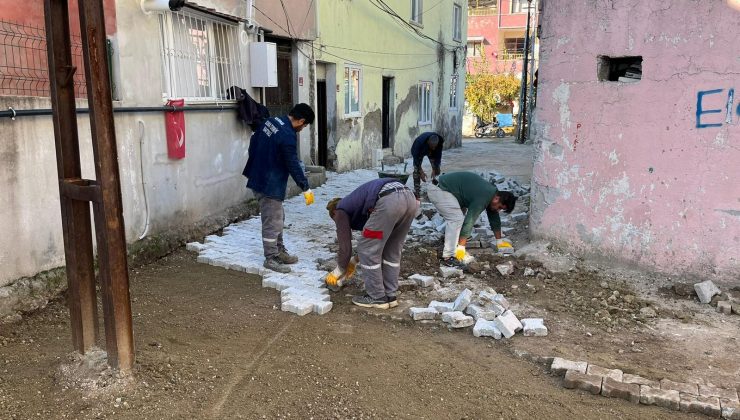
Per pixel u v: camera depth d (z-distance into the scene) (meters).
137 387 3.42
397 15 15.87
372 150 15.22
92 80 3.01
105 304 3.38
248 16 8.27
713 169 5.25
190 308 4.94
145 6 5.98
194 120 7.03
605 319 4.82
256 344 4.26
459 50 22.80
